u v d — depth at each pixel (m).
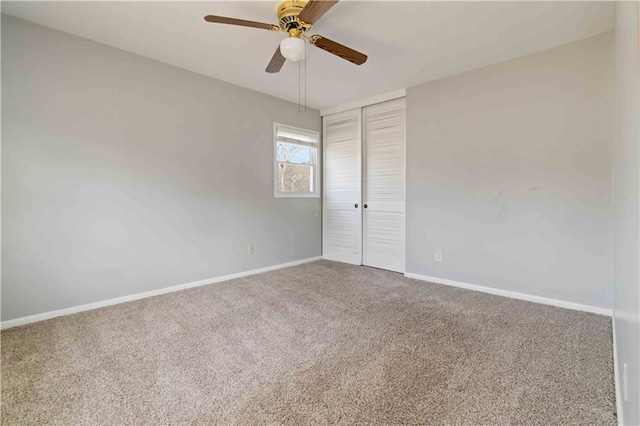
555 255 2.70
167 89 3.07
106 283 2.75
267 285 3.39
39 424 1.34
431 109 3.44
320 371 1.73
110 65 2.71
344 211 4.51
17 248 2.33
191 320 2.44
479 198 3.12
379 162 4.10
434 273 3.50
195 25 2.35
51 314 2.48
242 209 3.76
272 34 2.46
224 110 3.53
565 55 2.59
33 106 2.36
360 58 2.26
